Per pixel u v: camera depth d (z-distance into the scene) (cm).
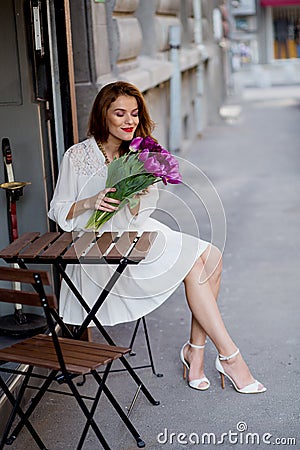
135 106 431
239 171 1220
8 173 498
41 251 446
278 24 4050
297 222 879
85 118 629
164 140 1109
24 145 507
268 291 646
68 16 512
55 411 441
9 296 364
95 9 636
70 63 518
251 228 860
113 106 429
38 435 414
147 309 444
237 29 3978
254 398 452
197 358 467
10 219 500
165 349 526
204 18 1755
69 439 411
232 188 1084
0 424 408
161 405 446
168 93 1169
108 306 442
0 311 525
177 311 605
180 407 444
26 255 399
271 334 550
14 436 404
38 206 514
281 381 474
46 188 519
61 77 516
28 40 498
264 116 2033
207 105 1848
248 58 4003
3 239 519
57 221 435
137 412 438
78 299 431
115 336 551
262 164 1280
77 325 456
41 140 507
